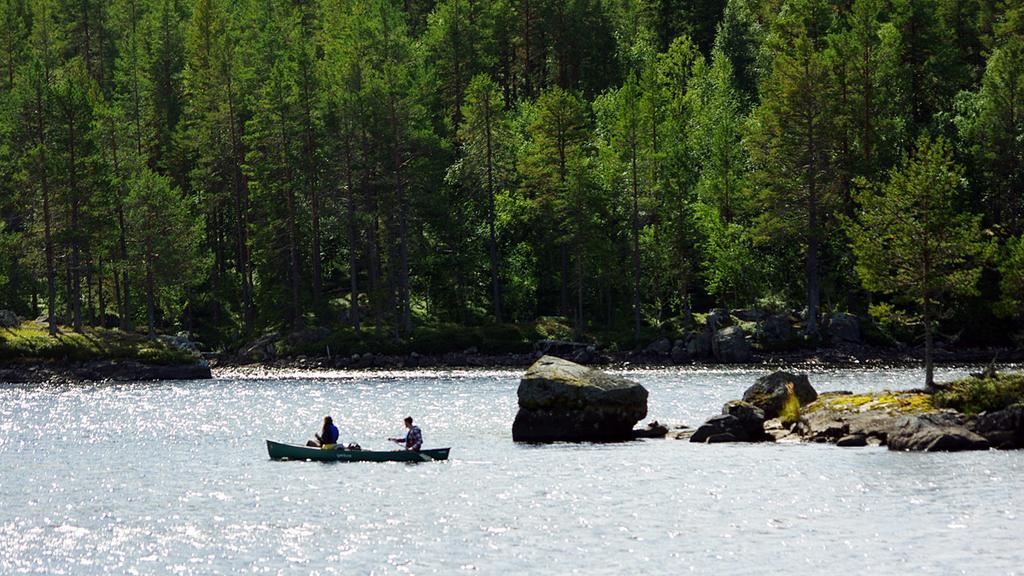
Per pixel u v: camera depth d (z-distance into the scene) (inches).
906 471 1817.2
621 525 1476.4
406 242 5014.8
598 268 4889.3
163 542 1428.4
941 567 1256.8
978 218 2571.4
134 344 4382.4
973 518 1480.1
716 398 3058.6
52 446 2297.0
